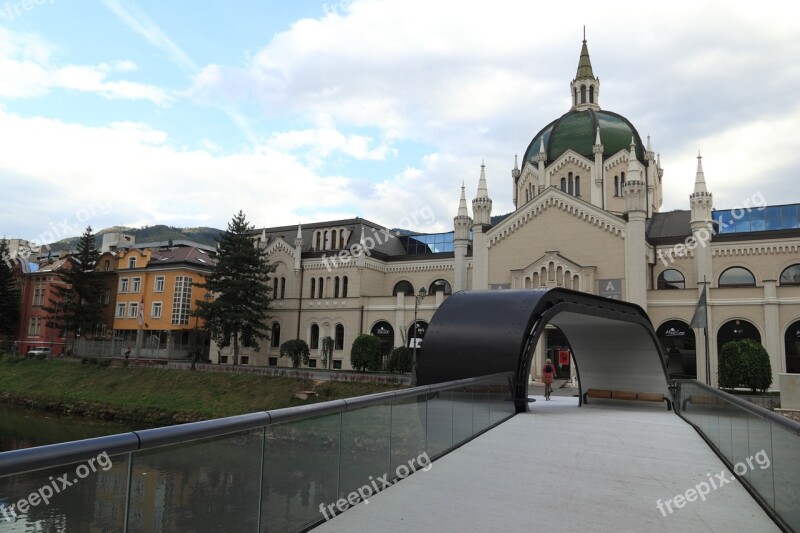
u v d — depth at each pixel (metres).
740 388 32.25
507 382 15.66
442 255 61.19
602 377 20.95
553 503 8.16
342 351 57.91
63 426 41.50
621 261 44.62
